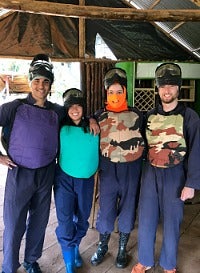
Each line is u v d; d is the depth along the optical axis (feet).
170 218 6.63
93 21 14.01
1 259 7.95
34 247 7.04
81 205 7.07
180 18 9.21
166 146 6.45
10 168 6.40
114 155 6.98
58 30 13.83
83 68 14.20
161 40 14.57
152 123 6.68
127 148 6.97
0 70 25.18
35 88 6.34
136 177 7.18
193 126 6.33
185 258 8.15
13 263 6.74
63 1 13.73
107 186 7.20
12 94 23.70
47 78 6.32
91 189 7.18
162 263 7.03
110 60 14.33
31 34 13.67
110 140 6.99
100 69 14.33
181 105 6.61
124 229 7.50
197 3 8.91
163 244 6.91
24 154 6.31
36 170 6.41
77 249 7.71
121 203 7.39
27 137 6.30
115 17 9.24
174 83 6.30
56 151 6.68
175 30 13.48
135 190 7.23
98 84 14.38
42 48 13.91
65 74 25.48
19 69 25.55
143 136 7.03
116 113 7.09
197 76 13.17
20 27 13.51
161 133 6.52
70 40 13.99
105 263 7.84
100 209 7.45
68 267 7.12
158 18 9.27
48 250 8.47
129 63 12.50
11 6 8.55
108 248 8.59
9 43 13.57
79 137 6.76
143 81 12.97
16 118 6.31
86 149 6.79
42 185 6.57
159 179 6.57
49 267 7.66
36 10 8.78
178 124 6.42
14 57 13.65
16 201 6.40
